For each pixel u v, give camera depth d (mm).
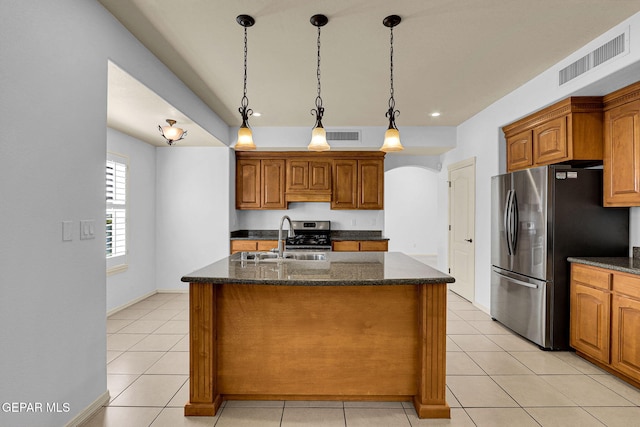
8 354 1457
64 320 1768
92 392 2010
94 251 1996
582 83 2652
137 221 4527
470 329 3559
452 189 5164
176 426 1935
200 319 2064
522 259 3273
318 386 2191
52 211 1688
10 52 1462
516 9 2143
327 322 2186
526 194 3219
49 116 1668
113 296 4027
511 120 3598
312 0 2045
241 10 2143
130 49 2389
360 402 2195
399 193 8906
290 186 5277
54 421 1708
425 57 2791
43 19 1631
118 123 3689
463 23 2297
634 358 2299
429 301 2047
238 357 2189
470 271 4570
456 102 3900
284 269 2262
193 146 4984
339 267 2354
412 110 4199
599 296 2592
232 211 5133
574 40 2539
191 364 2064
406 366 2193
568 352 2969
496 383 2436
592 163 3061
